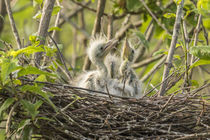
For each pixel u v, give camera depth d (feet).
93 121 24.32
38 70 21.27
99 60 31.01
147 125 23.29
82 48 52.13
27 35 33.42
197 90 25.86
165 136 22.44
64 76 35.24
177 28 27.89
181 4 28.02
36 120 22.09
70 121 23.11
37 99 22.84
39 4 30.73
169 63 27.78
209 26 34.40
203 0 28.68
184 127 23.99
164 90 27.53
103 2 38.29
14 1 35.99
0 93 21.76
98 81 30.19
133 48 34.37
